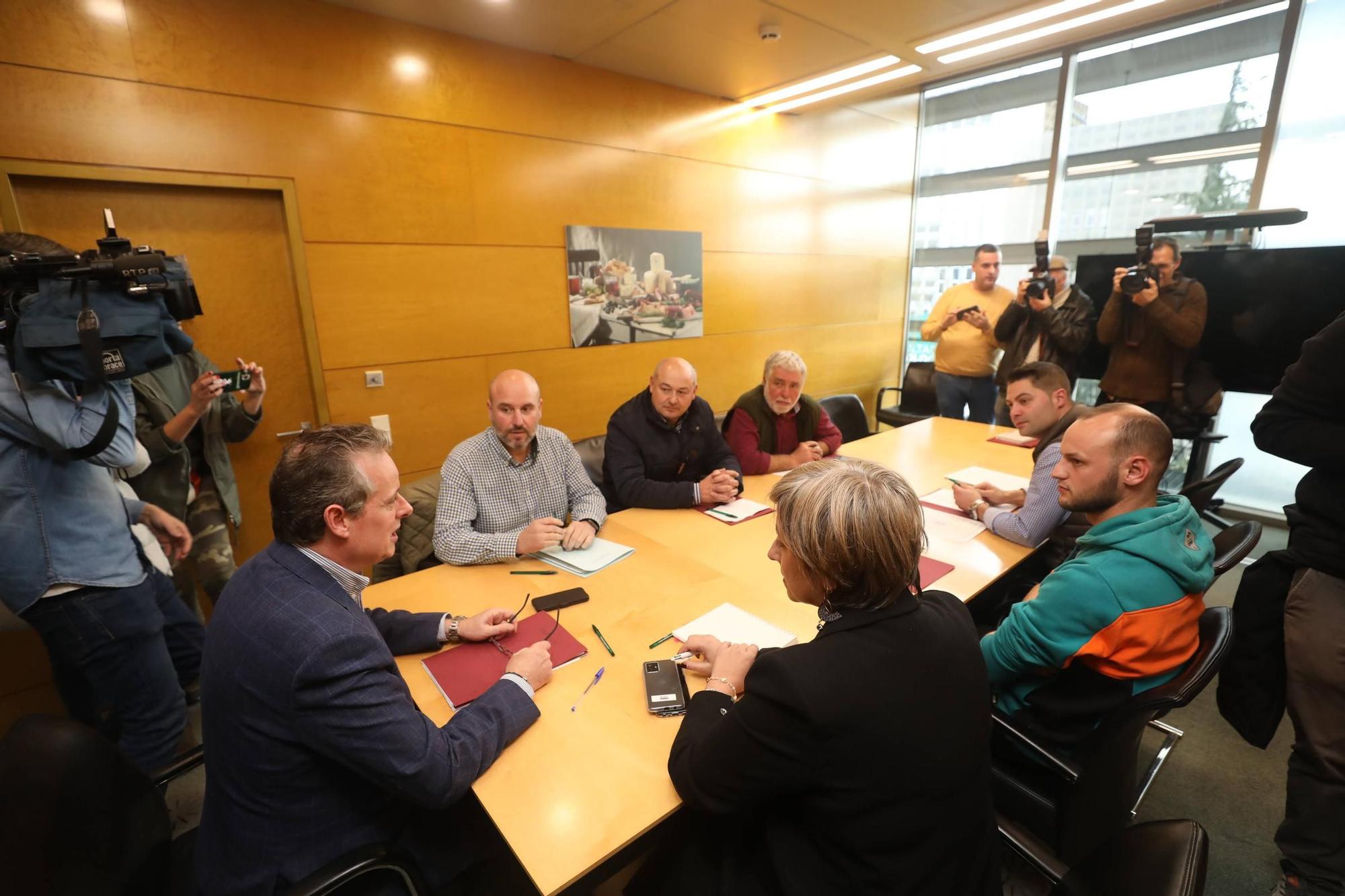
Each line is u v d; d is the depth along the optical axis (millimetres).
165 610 1964
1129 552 1130
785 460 2561
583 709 1090
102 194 2182
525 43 2941
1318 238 3172
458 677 1172
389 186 2719
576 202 3312
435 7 2518
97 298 1304
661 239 3693
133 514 1652
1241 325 3219
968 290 4188
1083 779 1070
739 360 4281
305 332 2623
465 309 3031
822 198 4496
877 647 788
